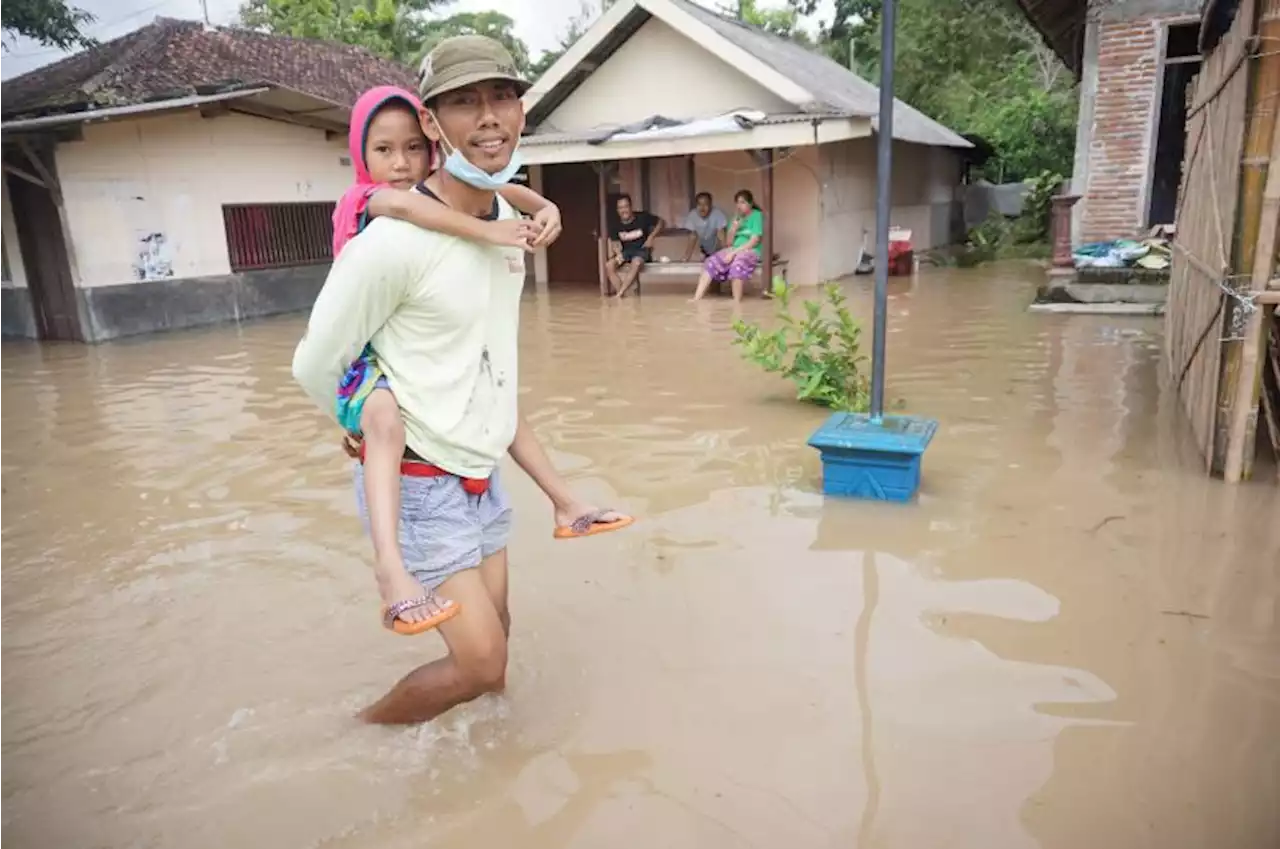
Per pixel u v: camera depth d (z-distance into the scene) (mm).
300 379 2703
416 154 2809
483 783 2770
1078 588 3820
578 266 16562
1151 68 11375
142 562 4484
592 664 3385
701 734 2947
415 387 2652
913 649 3396
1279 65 4465
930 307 11898
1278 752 2762
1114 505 4672
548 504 5023
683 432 6285
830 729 2941
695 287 14953
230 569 4363
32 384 9008
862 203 16547
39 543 4773
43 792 2807
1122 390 7016
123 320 12094
